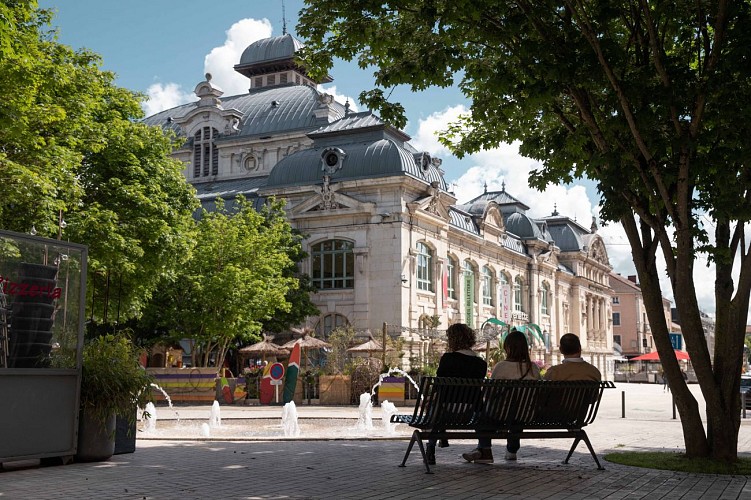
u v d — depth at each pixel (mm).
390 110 14000
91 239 28094
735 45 11320
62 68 22203
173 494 8258
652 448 14109
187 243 33281
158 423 21781
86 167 30359
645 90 11625
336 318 49406
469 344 11211
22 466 10648
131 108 31812
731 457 11609
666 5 12289
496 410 10562
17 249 10352
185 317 41000
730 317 11891
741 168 12320
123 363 11547
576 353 11602
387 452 12688
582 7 11617
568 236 87062
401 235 47844
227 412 27391
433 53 13125
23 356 10289
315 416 24344
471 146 16266
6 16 15781
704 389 11805
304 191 50844
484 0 11367
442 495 8414
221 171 66125
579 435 11133
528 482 9469
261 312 41562
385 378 32594
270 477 9664
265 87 76562
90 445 11086
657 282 12633
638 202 12273
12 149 22656
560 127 14766
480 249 60906
